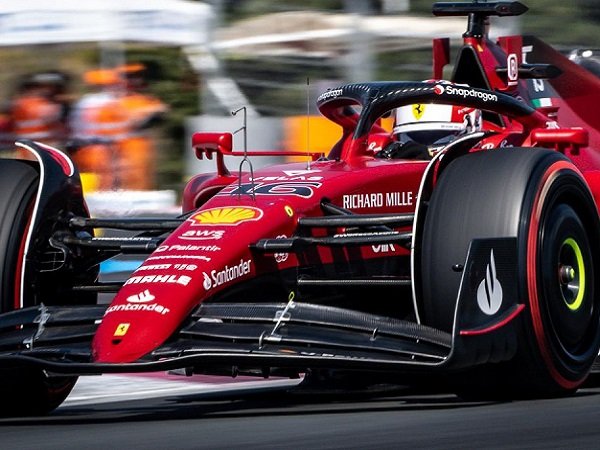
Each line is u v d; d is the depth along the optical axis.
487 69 21.92
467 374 16.11
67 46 41.09
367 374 17.19
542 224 15.95
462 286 14.81
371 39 42.19
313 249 17.11
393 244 17.06
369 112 19.30
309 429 13.41
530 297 15.70
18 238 17.45
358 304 18.89
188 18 42.31
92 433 13.99
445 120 21.14
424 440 12.41
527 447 11.84
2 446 13.23
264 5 44.31
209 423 14.46
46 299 18.27
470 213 15.87
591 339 17.16
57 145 40.91
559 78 23.25
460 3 22.25
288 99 43.00
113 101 40.94
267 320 14.90
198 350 14.38
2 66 40.94
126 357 14.38
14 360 14.89
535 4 45.31
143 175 41.16
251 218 16.34
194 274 15.23
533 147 16.67
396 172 18.56
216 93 42.88
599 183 20.53
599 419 13.80
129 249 17.59
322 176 17.84
